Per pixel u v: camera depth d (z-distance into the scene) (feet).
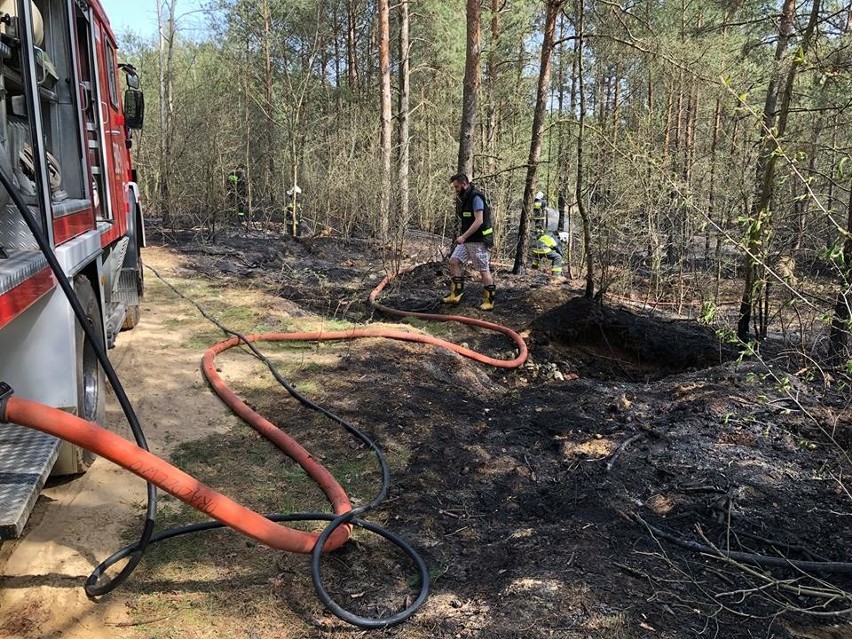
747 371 19.65
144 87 65.05
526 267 42.83
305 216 55.57
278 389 18.21
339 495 12.25
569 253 42.14
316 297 33.09
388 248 44.55
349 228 50.80
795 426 15.97
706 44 39.37
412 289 34.83
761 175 24.64
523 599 9.26
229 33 62.23
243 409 16.08
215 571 10.22
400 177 44.34
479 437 16.31
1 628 8.77
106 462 13.67
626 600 9.30
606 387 20.80
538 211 44.73
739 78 33.06
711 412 16.92
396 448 14.98
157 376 18.76
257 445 14.79
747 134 28.86
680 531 11.68
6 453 9.68
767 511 12.42
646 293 38.99
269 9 58.29
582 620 8.79
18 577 9.86
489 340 26.61
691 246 37.04
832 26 25.36
